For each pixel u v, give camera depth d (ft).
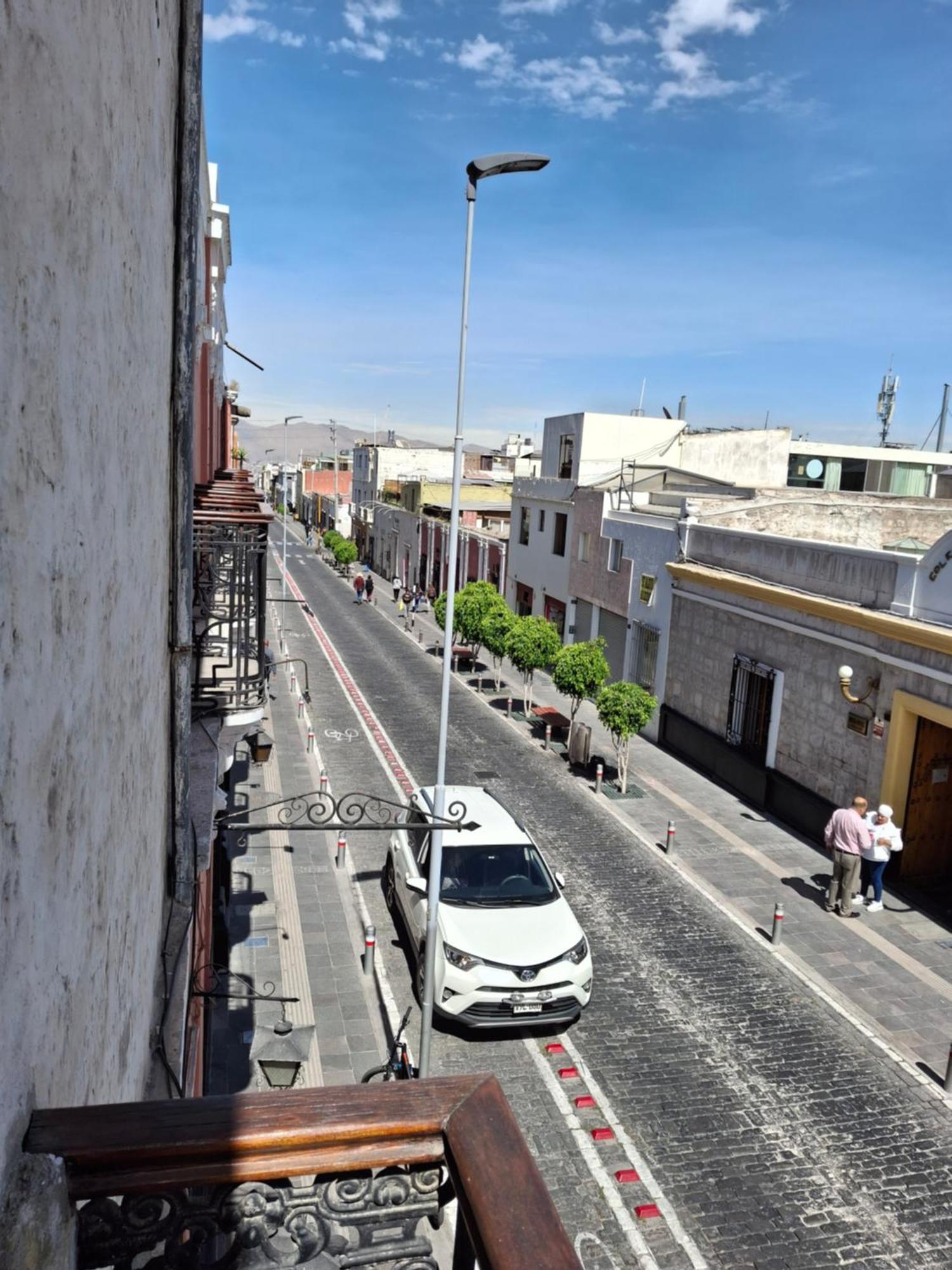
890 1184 24.26
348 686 86.28
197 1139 4.74
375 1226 5.30
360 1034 31.04
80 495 5.48
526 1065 29.04
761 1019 32.22
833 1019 32.42
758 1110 27.17
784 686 53.31
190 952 15.60
